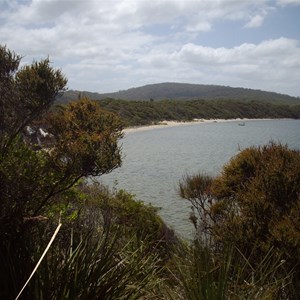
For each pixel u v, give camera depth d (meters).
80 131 2.96
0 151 2.73
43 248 2.71
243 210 4.85
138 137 67.00
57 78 3.20
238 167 6.00
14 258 2.60
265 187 4.96
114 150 2.94
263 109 162.00
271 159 5.62
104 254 2.92
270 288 3.27
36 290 2.42
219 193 6.02
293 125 117.56
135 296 2.89
